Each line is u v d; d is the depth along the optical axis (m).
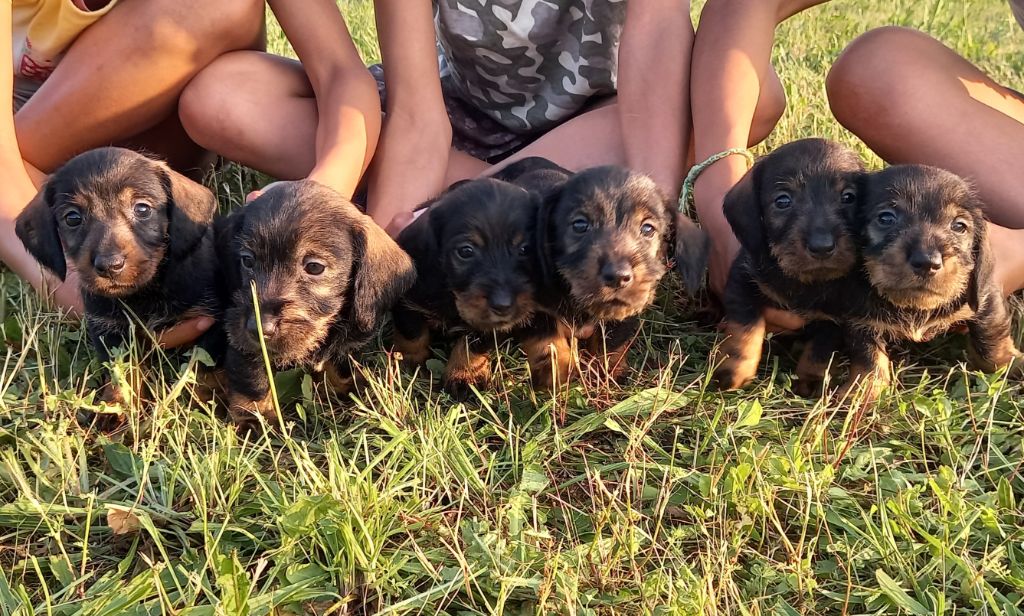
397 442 0.48
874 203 0.55
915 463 0.52
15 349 0.62
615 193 0.57
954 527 0.45
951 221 0.54
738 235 0.58
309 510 0.42
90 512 0.43
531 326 0.59
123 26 0.70
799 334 0.63
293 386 0.57
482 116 0.88
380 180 0.72
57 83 0.71
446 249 0.58
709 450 0.52
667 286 0.70
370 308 0.54
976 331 0.59
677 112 0.73
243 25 0.73
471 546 0.43
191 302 0.56
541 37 0.80
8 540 0.46
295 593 0.40
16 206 0.65
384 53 0.75
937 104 0.72
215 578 0.41
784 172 0.57
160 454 0.50
